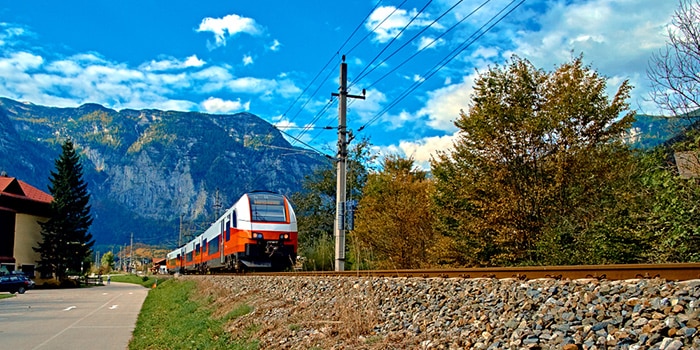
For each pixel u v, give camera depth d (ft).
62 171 238.89
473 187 63.93
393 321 29.94
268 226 84.23
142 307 89.20
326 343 29.37
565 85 62.08
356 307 32.78
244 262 83.97
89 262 268.41
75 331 56.75
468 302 27.14
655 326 17.40
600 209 53.21
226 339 40.24
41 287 201.46
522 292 24.82
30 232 219.00
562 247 51.72
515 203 58.95
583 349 18.35
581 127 60.75
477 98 65.10
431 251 73.41
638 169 54.39
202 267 129.49
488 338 22.08
